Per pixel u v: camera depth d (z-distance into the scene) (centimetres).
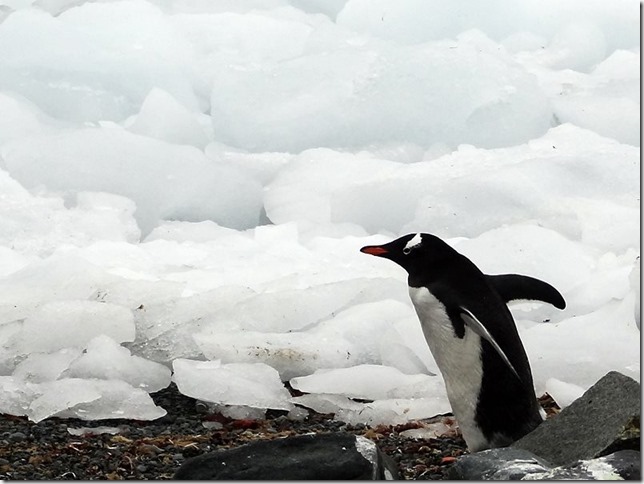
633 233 3266
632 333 2497
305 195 3884
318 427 2239
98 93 4659
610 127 4391
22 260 3112
